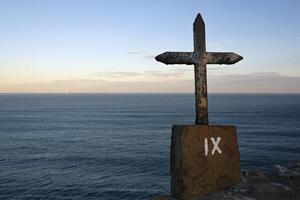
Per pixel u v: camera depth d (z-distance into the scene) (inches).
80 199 1577.3
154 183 1812.3
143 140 3400.6
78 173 2064.5
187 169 307.1
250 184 317.4
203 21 321.1
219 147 315.3
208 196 300.5
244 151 2655.0
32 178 1945.1
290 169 392.5
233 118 5570.9
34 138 3681.1
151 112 7716.5
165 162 2315.5
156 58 318.0
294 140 3230.8
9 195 1632.6
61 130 4384.8
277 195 305.3
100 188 1736.0
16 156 2635.3
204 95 321.7
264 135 3590.1
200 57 319.9
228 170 316.5
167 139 3447.3
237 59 325.1
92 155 2628.0
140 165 2244.1
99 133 4035.4
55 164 2333.9
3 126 4864.7
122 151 2773.1
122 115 6879.9
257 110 7731.3
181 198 308.8
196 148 310.2
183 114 6983.3
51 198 1588.3
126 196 1610.5
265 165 2176.4
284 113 6742.1
